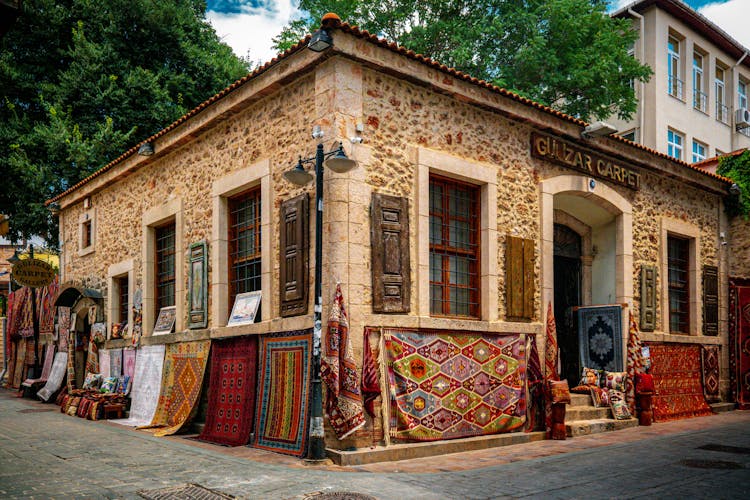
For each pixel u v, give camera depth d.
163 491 5.41
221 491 5.42
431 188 8.47
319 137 7.41
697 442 8.47
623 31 19.50
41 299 16.58
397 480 5.91
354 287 7.12
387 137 7.74
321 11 17.64
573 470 6.52
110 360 12.40
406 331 7.57
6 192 18.41
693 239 12.93
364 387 6.99
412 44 16.72
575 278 11.68
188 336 9.77
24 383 15.25
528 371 8.98
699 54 22.33
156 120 19.06
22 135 17.94
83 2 19.20
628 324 10.81
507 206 9.13
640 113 20.12
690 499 5.38
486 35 16.41
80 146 17.44
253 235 9.07
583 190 10.32
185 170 10.47
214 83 21.08
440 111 8.42
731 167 14.18
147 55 20.33
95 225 13.84
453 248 8.61
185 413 9.30
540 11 16.52
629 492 5.58
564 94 17.23
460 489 5.62
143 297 11.34
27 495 5.21
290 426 7.36
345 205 7.19
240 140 9.13
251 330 8.34
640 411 10.36
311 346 7.31
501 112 9.05
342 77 7.35
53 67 19.97
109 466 6.51
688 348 12.31
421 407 7.52
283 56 7.78
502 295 8.88
